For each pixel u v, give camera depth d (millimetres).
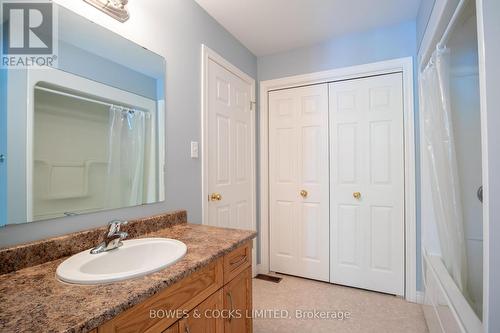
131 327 698
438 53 1461
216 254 1027
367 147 2268
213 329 1056
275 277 2553
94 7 1137
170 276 806
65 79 1035
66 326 548
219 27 2047
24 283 751
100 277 754
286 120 2605
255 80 2609
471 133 1642
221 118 2064
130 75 1308
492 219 814
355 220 2316
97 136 1151
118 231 1053
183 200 1641
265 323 1778
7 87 873
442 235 1575
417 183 2035
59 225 1001
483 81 833
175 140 1583
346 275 2352
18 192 888
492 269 811
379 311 1924
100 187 1158
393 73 2176
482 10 838
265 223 2650
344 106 2357
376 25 2109
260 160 2652
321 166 2451
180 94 1627
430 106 1611
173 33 1579
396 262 2162
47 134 972
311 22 2053
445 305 1325
